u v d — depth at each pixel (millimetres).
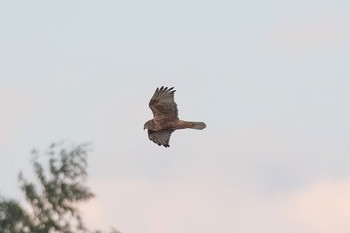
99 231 59188
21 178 59156
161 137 49312
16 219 58062
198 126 49312
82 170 59719
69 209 59062
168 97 49531
